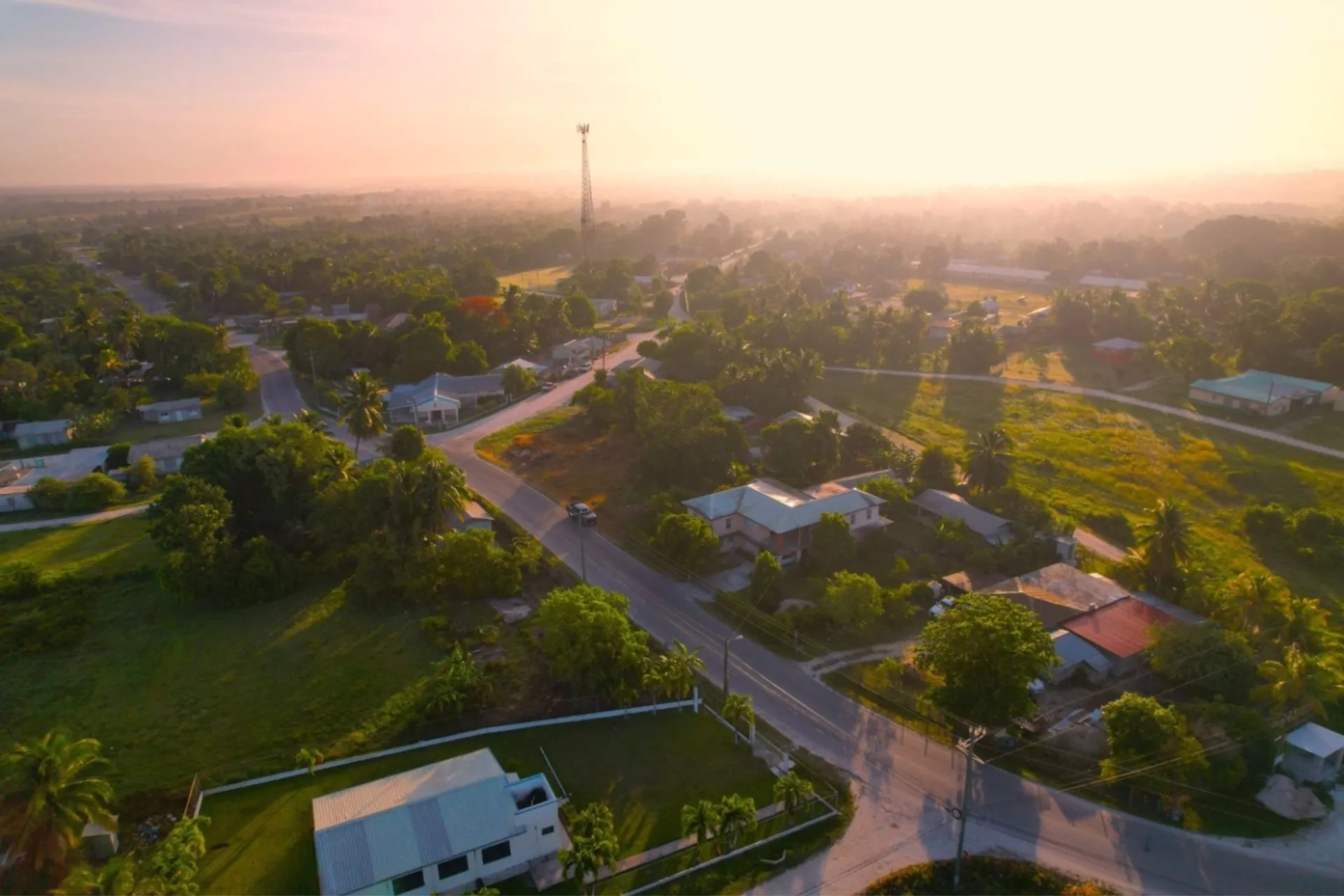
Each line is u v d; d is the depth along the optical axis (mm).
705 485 92000
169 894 38531
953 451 108312
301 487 82250
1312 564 78938
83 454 103938
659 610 69438
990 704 51750
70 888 38125
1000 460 87312
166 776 50062
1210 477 99438
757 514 79062
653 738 53781
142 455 102250
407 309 183125
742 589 72500
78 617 67750
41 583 71625
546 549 79688
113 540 82500
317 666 61531
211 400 131750
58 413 121188
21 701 57469
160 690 58719
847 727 55406
